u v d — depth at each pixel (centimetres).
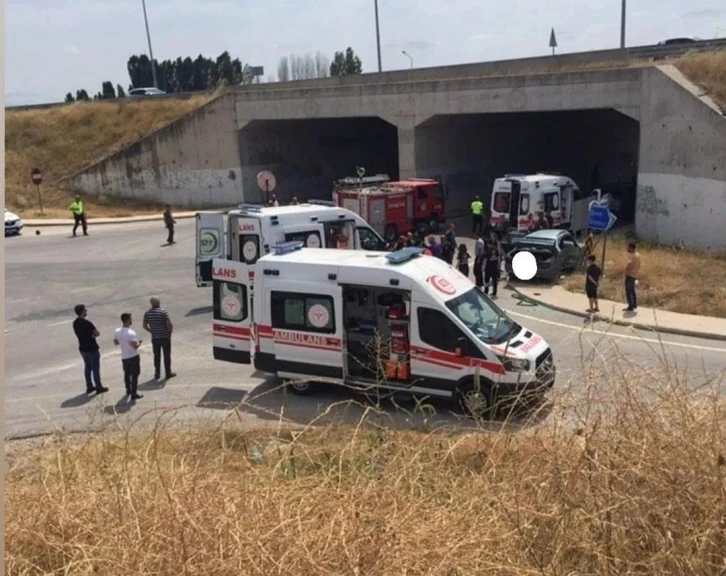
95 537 521
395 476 591
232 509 512
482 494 550
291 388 1326
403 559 461
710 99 2584
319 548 473
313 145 4609
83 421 1205
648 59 3284
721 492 466
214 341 1392
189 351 1606
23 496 600
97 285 2314
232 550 472
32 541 537
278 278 1295
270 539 477
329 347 1262
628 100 2869
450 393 1185
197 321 1853
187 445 737
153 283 2317
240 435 834
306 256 1321
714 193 2503
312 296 1265
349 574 455
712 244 2536
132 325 1853
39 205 4200
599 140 4456
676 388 559
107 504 561
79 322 1334
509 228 2877
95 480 634
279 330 1305
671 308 1833
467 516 523
